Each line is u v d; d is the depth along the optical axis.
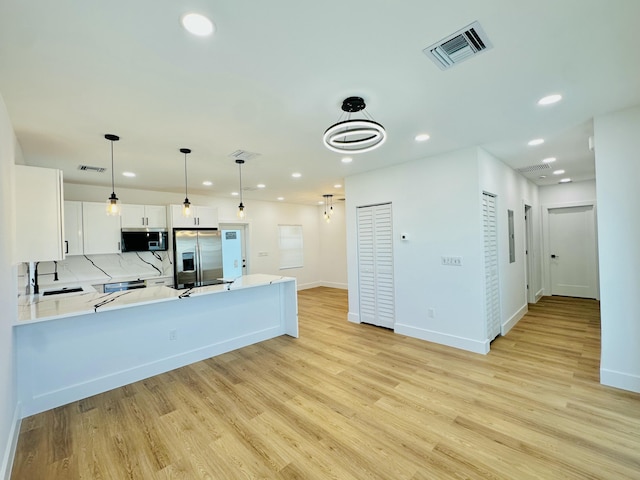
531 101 2.38
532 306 5.68
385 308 4.63
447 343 3.83
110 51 1.64
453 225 3.73
